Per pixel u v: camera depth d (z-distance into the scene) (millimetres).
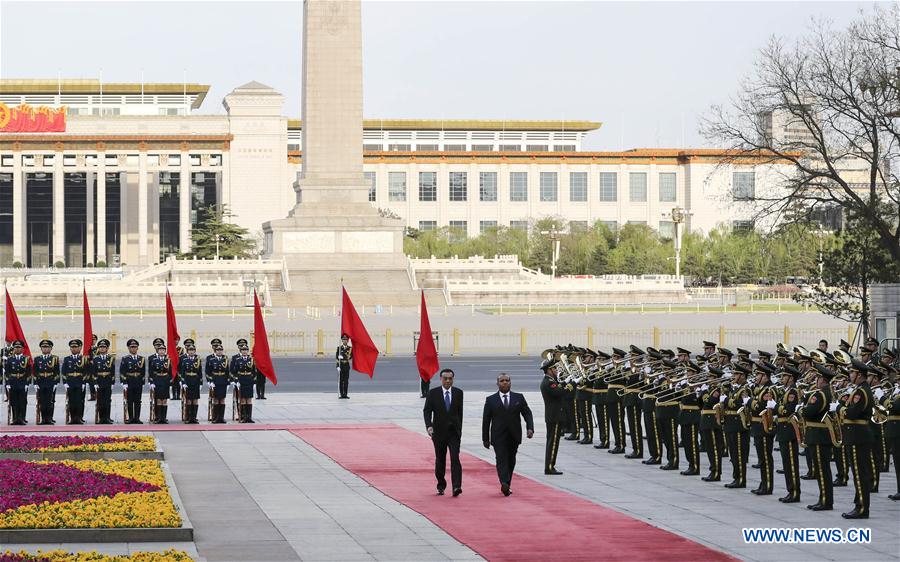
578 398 48281
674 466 41375
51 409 54156
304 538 29188
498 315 141750
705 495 36094
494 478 39094
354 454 44719
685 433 40250
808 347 102562
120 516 28578
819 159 96875
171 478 36938
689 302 182875
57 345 99625
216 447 46781
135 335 107000
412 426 53750
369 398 66375
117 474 34875
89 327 57500
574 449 47125
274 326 121250
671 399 41156
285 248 187000
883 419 32938
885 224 81875
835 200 82750
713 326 124000
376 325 122812
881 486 38188
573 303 183250
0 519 28000
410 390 71250
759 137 87812
